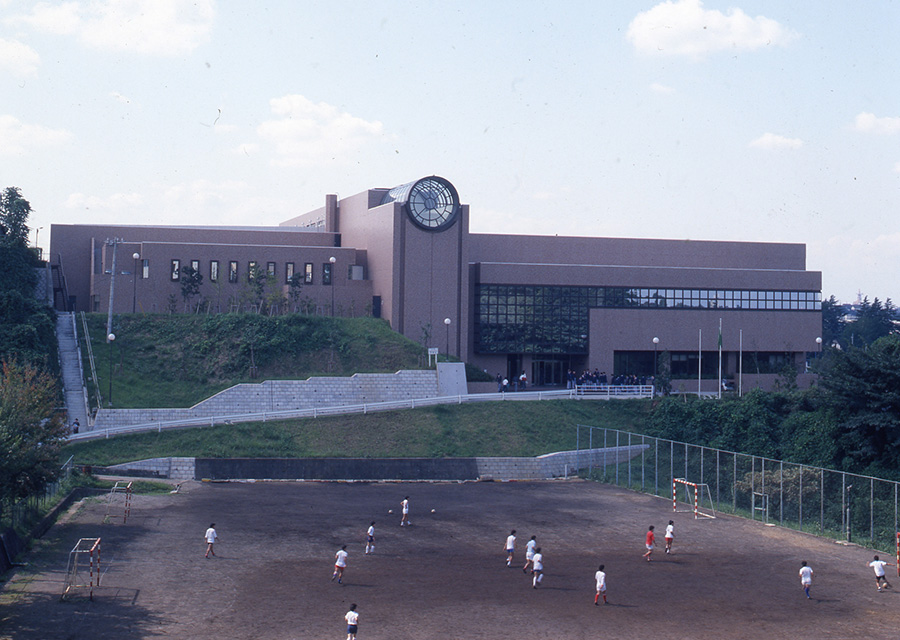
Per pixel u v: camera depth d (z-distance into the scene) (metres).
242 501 50.00
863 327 164.12
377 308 89.69
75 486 49.16
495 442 65.75
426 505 50.81
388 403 68.75
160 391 68.56
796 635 29.12
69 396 65.44
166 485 53.22
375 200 94.56
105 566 35.03
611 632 29.02
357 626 27.06
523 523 46.53
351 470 59.47
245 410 68.12
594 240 101.81
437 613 30.59
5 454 32.06
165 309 84.69
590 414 72.50
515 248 99.31
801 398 69.56
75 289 89.81
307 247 89.62
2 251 78.88
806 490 51.09
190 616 29.30
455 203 88.19
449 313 87.81
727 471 57.00
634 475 62.16
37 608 29.34
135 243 85.56
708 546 42.44
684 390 89.25
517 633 28.67
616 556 40.00
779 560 39.88
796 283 99.12
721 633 29.19
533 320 92.12
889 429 59.38
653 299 95.12
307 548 39.53
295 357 75.81
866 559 40.44
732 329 97.06
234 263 87.50
